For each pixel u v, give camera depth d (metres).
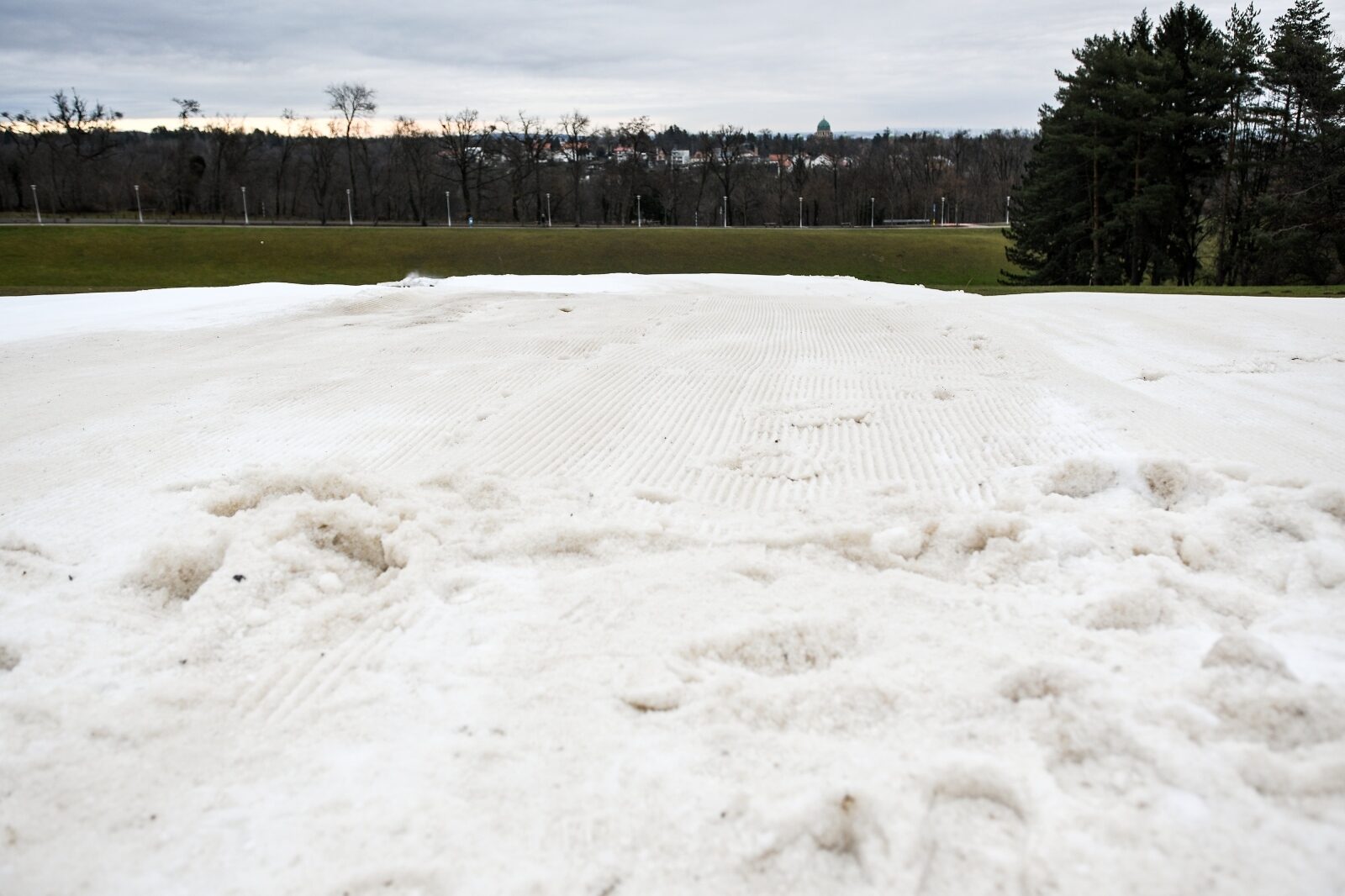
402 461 8.15
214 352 14.66
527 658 4.59
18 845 3.40
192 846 3.38
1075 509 6.48
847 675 4.27
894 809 3.35
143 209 92.25
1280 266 42.38
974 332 16.75
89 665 4.61
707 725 3.97
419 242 62.00
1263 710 3.70
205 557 5.70
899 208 109.06
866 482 7.86
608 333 16.70
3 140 99.50
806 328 17.86
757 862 3.21
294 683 4.46
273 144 106.06
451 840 3.35
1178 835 3.17
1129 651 4.40
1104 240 46.25
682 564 5.68
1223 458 7.89
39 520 6.61
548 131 96.19
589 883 3.13
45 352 14.83
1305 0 43.59
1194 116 41.00
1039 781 3.50
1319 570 5.06
